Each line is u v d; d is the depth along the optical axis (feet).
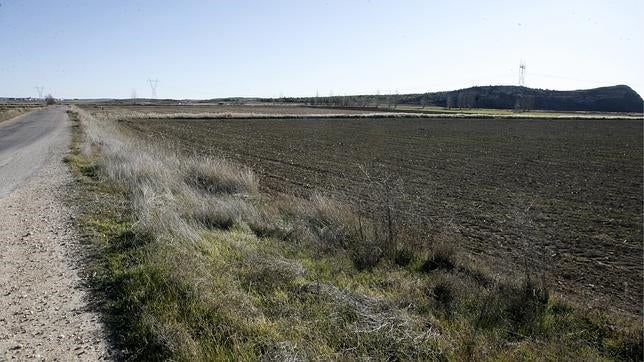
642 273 27.89
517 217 33.88
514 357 15.74
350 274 22.39
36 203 35.88
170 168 45.65
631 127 213.87
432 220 39.68
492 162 85.10
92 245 24.79
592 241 34.73
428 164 80.38
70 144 83.30
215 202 32.53
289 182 58.29
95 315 17.19
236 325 15.49
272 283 19.52
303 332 15.48
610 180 66.23
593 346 18.03
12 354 14.60
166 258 20.79
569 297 23.38
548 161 88.53
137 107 428.56
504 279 23.06
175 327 15.26
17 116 211.82
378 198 34.17
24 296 18.85
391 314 17.22
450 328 17.28
